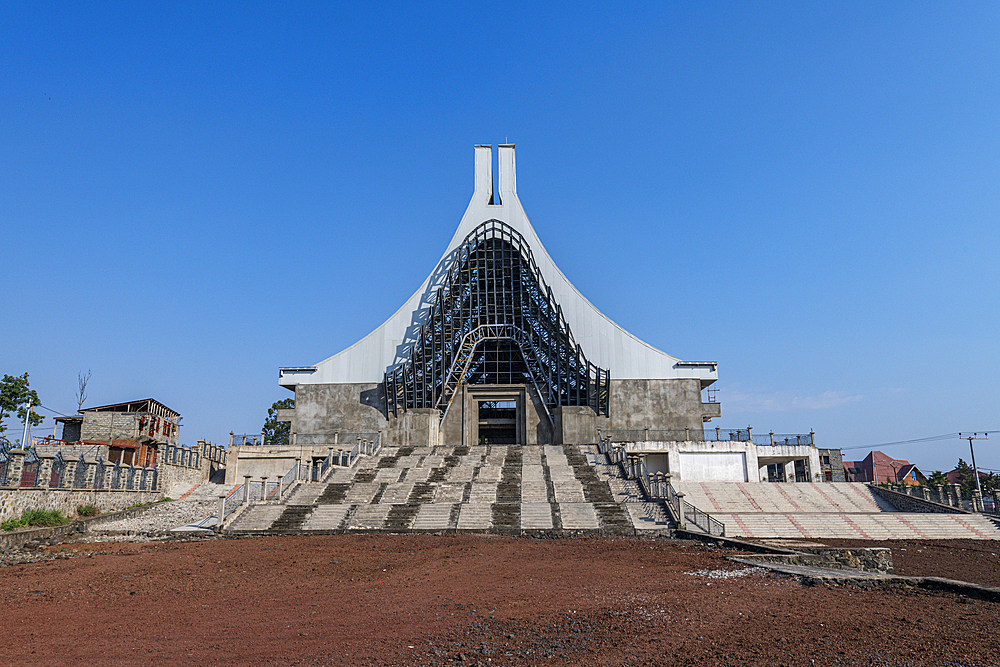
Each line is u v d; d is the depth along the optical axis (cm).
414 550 2317
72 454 3859
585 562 2002
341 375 5475
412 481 3747
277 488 3444
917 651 951
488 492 3466
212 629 1156
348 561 2056
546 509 3188
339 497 3434
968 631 1059
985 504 3709
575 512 3147
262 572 1842
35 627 1175
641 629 1101
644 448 4619
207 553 2258
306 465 3975
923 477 8738
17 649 1023
